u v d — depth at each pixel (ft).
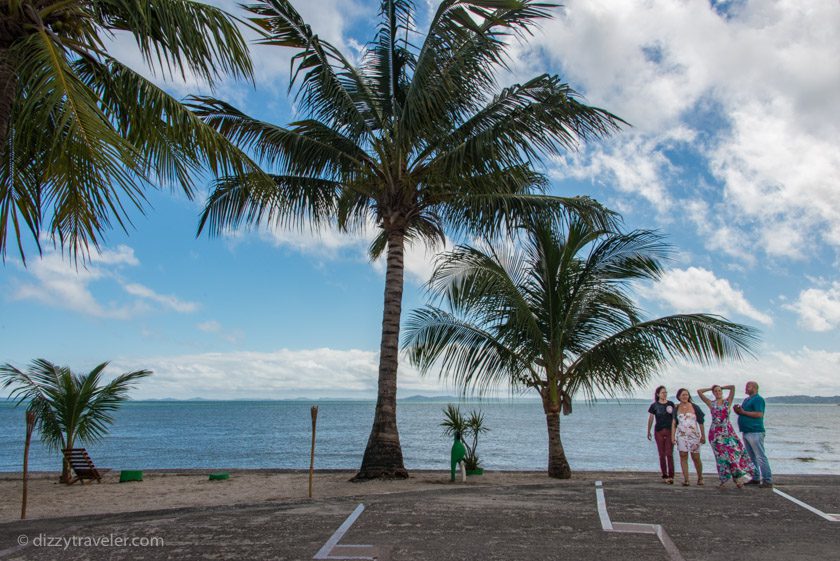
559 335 41.91
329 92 37.52
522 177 39.42
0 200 21.59
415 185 41.06
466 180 38.14
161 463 98.43
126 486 41.63
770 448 125.90
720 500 22.53
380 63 40.29
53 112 20.36
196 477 48.11
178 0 20.88
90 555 14.82
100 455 115.14
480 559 14.11
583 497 22.97
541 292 42.96
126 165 18.21
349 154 40.63
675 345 38.93
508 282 40.50
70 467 44.19
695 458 30.55
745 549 15.17
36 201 22.94
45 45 18.22
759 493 24.95
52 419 44.60
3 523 20.40
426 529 17.22
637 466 88.43
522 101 36.73
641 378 40.75
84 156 18.38
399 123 38.04
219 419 335.47
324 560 14.06
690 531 17.10
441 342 42.24
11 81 18.84
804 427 242.58
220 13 22.31
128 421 303.68
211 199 40.65
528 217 38.52
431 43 35.50
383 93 40.09
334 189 41.86
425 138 39.22
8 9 19.10
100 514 22.08
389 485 36.37
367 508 20.68
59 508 30.83
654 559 14.19
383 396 40.14
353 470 51.24
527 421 293.84
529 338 41.83
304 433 198.90
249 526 17.79
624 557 14.34
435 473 45.80
